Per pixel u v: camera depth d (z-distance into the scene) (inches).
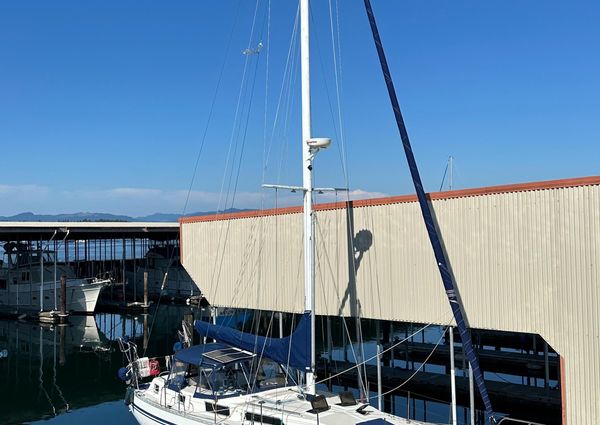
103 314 1739.7
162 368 987.9
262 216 637.9
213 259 693.3
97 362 1106.1
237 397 460.1
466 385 747.4
